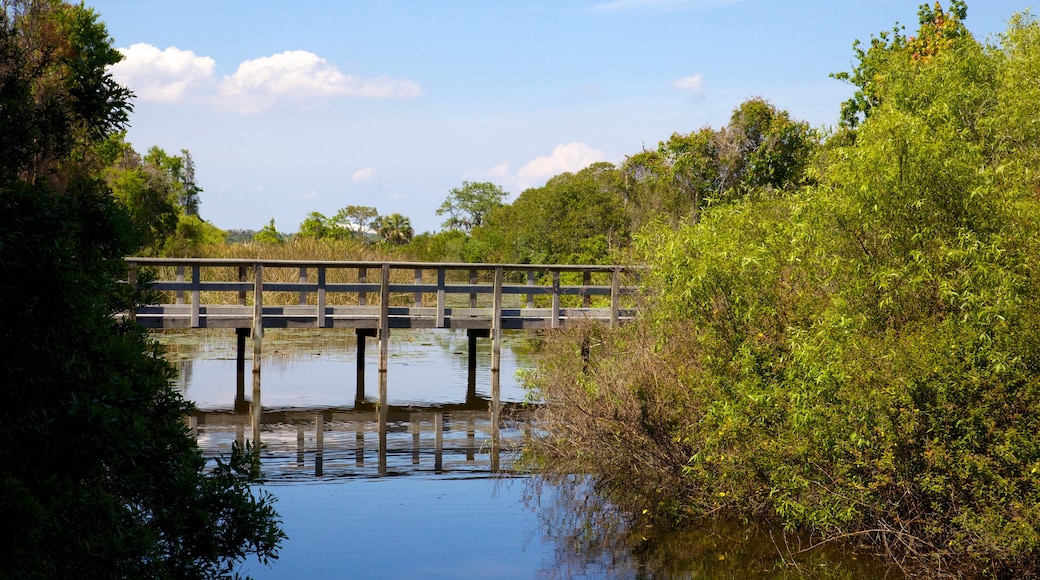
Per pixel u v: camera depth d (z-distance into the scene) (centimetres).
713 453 779
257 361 1468
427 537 748
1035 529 567
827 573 666
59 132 518
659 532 770
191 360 1777
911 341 614
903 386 616
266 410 1324
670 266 796
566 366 1136
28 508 364
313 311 1544
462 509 830
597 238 3566
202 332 2255
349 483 921
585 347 1180
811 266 738
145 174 4519
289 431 1194
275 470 977
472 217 9869
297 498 863
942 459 605
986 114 858
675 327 901
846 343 654
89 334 449
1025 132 783
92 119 531
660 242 845
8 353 412
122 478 474
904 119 650
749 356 733
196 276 1467
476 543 736
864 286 667
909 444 643
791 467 704
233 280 2102
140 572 458
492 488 905
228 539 534
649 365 900
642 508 835
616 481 917
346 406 1362
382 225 8769
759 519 795
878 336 665
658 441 872
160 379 509
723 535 758
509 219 7569
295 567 676
